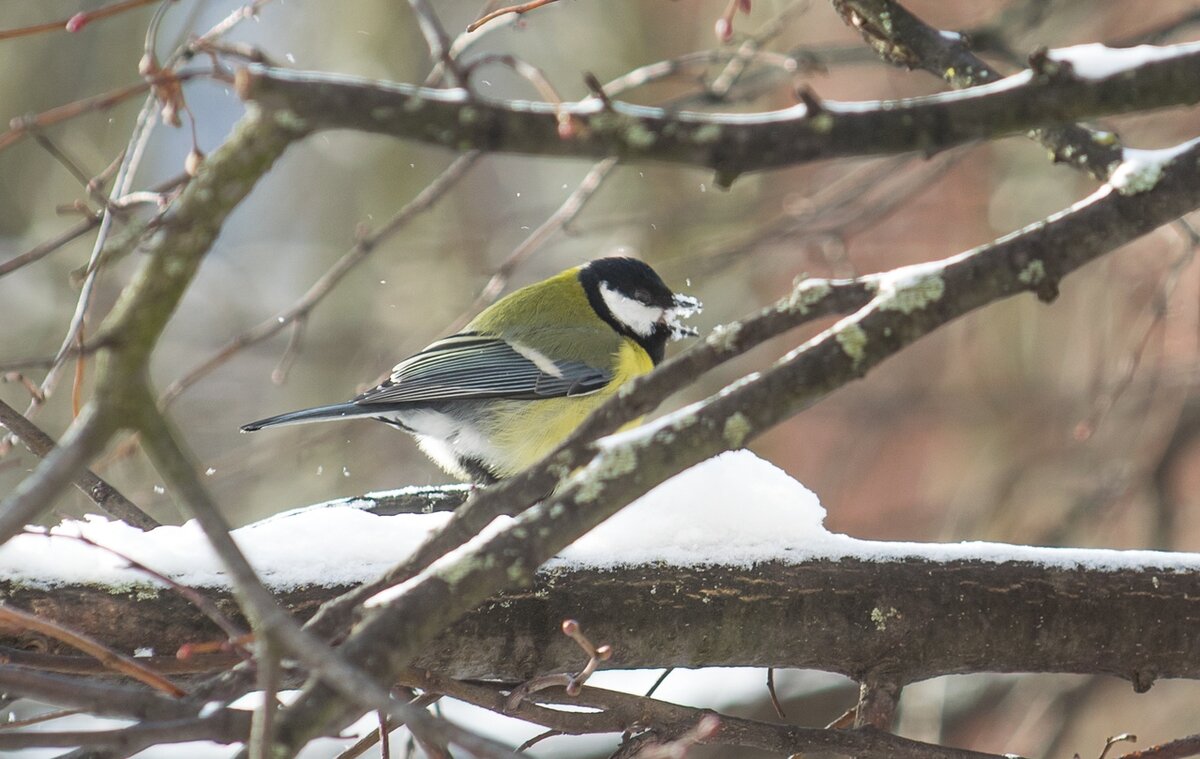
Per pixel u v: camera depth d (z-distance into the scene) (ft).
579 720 19.13
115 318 11.85
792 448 60.95
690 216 48.80
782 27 36.86
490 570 12.87
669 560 19.20
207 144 54.19
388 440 53.36
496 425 36.42
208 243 12.00
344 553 18.58
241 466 47.19
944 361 58.49
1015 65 34.27
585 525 13.25
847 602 19.39
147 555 17.98
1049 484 48.93
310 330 58.75
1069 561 20.12
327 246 59.77
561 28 59.26
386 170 60.49
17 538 17.69
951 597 19.57
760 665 19.60
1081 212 14.66
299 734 11.63
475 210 61.36
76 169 20.25
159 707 13.05
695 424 13.51
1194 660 19.79
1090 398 43.98
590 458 14.10
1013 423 53.42
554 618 18.70
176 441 11.62
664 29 58.44
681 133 12.51
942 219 57.21
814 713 40.34
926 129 12.94
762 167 12.73
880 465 59.77
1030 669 19.98
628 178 57.11
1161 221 14.61
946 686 41.45
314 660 10.94
